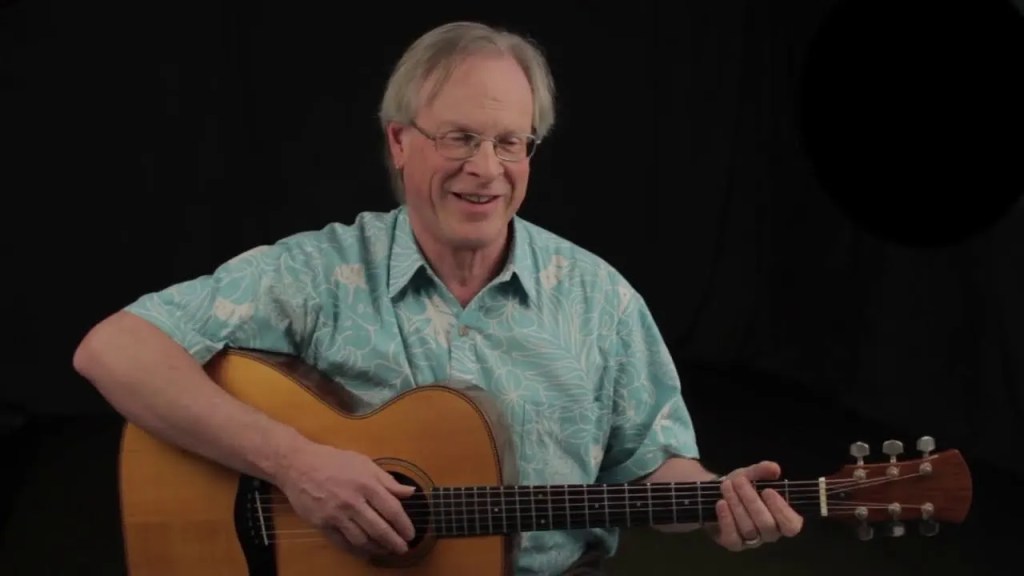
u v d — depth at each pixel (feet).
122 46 16.16
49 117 16.10
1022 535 11.82
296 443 5.95
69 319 16.51
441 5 17.11
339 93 16.99
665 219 18.28
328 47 16.85
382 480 5.89
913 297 15.47
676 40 17.79
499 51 6.20
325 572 6.13
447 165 6.12
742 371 18.10
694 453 6.66
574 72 17.80
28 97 15.99
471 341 6.45
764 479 5.83
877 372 15.97
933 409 14.99
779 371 17.85
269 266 6.52
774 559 11.35
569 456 6.44
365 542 5.93
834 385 16.80
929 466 5.78
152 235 16.67
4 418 15.71
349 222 17.25
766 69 17.60
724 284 18.28
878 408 15.75
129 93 16.29
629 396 6.59
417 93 6.16
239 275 6.45
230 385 6.24
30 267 16.31
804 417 15.87
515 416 6.38
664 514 5.96
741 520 5.75
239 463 6.00
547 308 6.53
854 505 5.84
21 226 16.22
